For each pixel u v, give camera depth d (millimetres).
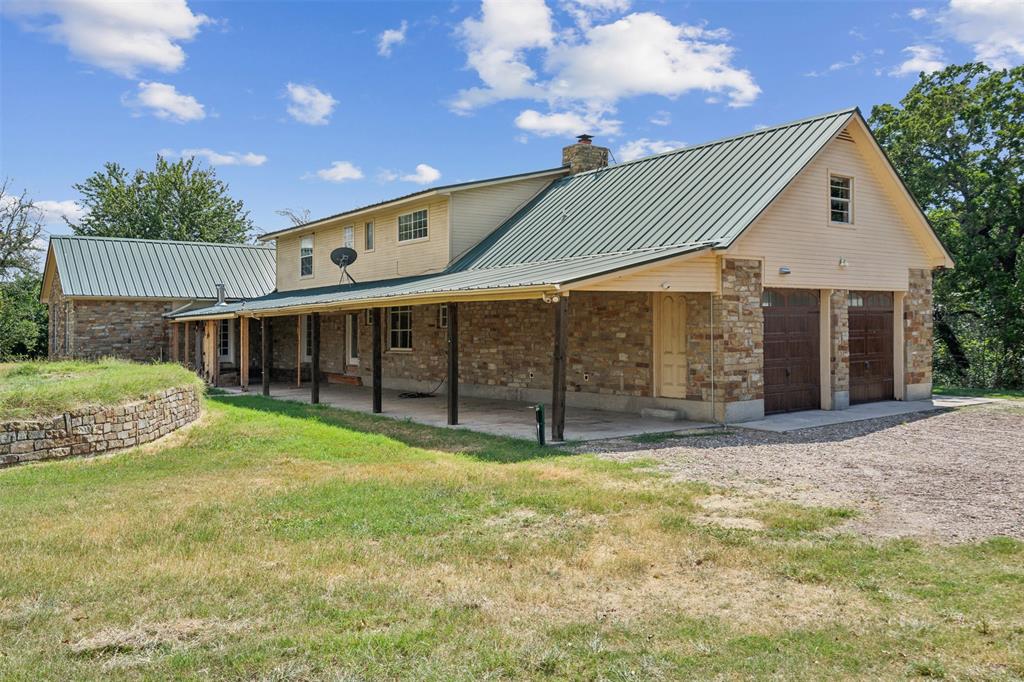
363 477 8633
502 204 19781
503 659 3934
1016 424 13133
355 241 23125
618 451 10250
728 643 4133
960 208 25344
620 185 17531
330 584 5094
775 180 13555
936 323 28156
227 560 5625
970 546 5801
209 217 50500
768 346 14094
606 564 5492
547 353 16688
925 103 25328
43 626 4406
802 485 8031
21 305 37125
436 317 20078
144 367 15539
